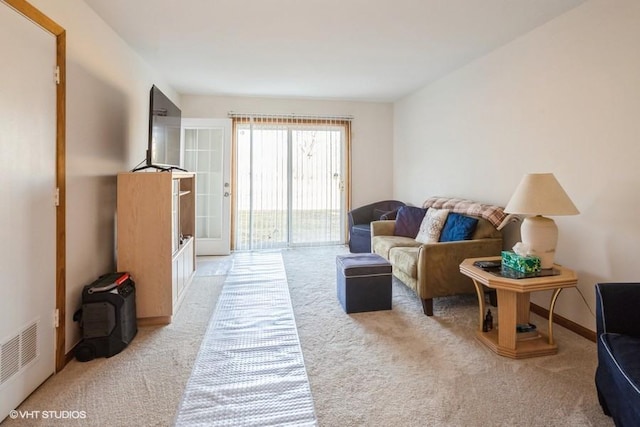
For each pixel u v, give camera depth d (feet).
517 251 7.36
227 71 12.42
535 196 6.79
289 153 16.79
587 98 7.43
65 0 6.54
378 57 10.98
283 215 16.96
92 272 7.69
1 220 4.88
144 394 5.55
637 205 6.53
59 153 6.23
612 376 4.49
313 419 4.98
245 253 15.85
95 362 6.52
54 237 6.14
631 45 6.54
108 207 8.52
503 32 9.05
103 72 8.27
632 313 4.89
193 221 12.21
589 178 7.43
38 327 5.70
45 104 5.86
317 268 13.28
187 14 8.07
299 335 7.68
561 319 8.18
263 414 5.08
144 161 11.19
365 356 6.75
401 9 7.85
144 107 11.23
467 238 9.41
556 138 8.22
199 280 11.70
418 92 15.14
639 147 6.47
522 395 5.51
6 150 4.95
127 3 7.51
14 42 5.08
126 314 7.08
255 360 6.61
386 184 17.97
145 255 8.03
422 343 7.29
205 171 15.57
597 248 7.31
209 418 5.00
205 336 7.61
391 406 5.26
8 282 5.02
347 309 8.90
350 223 15.94
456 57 10.94
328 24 8.63
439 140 13.51
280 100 16.66
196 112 16.01
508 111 9.78
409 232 12.32
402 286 11.24
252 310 9.11
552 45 8.27
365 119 17.57
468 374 6.12
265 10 7.90
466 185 11.83
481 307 7.50
